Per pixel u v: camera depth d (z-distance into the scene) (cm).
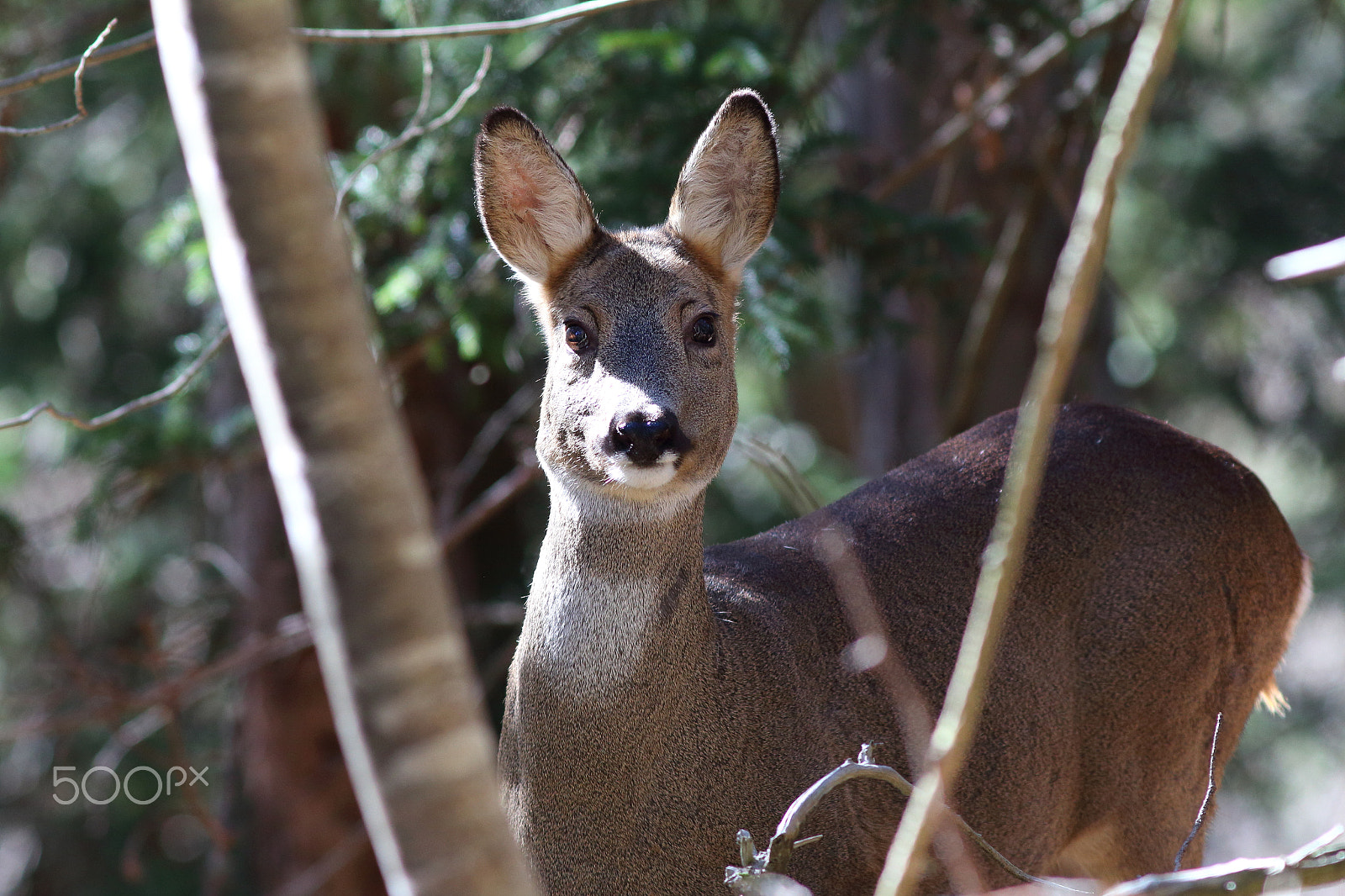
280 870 1552
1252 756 2008
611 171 1124
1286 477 2181
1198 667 829
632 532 697
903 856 409
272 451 331
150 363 2016
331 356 325
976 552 823
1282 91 2116
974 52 1327
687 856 700
